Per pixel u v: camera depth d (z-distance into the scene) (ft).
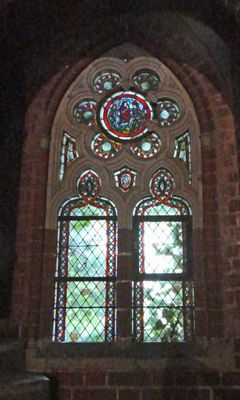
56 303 28.99
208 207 29.07
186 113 31.40
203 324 27.35
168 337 28.14
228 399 25.49
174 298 28.91
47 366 26.43
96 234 30.35
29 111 31.48
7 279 27.55
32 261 28.60
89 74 32.63
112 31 31.86
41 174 30.35
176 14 28.27
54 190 30.53
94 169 31.07
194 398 25.68
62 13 28.07
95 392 26.00
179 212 30.35
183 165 30.66
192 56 31.37
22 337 27.14
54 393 25.93
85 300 29.12
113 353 27.07
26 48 28.53
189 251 29.60
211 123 30.50
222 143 29.89
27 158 30.66
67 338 28.37
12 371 23.62
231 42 25.96
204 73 31.27
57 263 29.78
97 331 28.50
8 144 28.30
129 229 29.66
